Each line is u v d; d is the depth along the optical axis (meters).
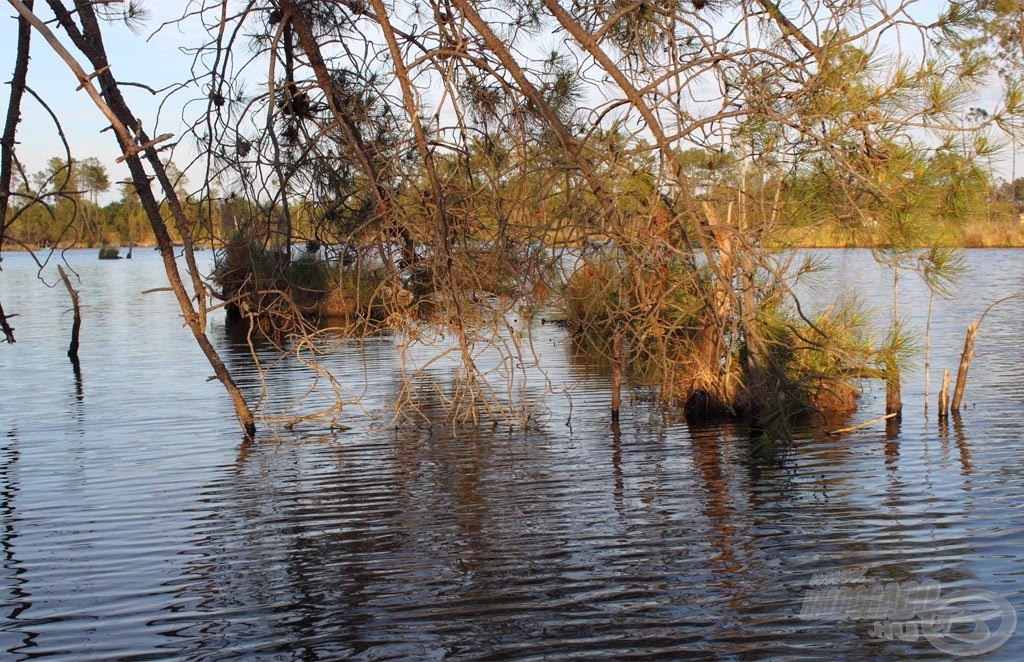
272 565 6.95
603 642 5.65
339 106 9.07
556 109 8.30
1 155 10.53
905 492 8.27
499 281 8.04
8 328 11.55
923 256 6.93
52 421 12.09
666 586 6.43
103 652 5.62
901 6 6.34
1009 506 7.80
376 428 11.38
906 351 10.30
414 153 8.59
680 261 7.86
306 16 9.27
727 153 7.32
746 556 6.92
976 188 6.60
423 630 5.85
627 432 10.94
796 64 6.99
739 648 5.52
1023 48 6.18
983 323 19.27
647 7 7.91
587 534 7.49
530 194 7.50
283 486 8.98
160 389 14.35
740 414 11.30
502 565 6.87
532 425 11.41
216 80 9.18
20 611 6.20
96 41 9.86
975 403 11.82
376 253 8.59
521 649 5.58
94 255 77.88
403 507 8.28
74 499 8.63
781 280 7.14
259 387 14.39
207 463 9.87
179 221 9.70
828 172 6.98
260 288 9.80
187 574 6.80
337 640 5.74
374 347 18.58
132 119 10.00
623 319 8.67
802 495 8.32
